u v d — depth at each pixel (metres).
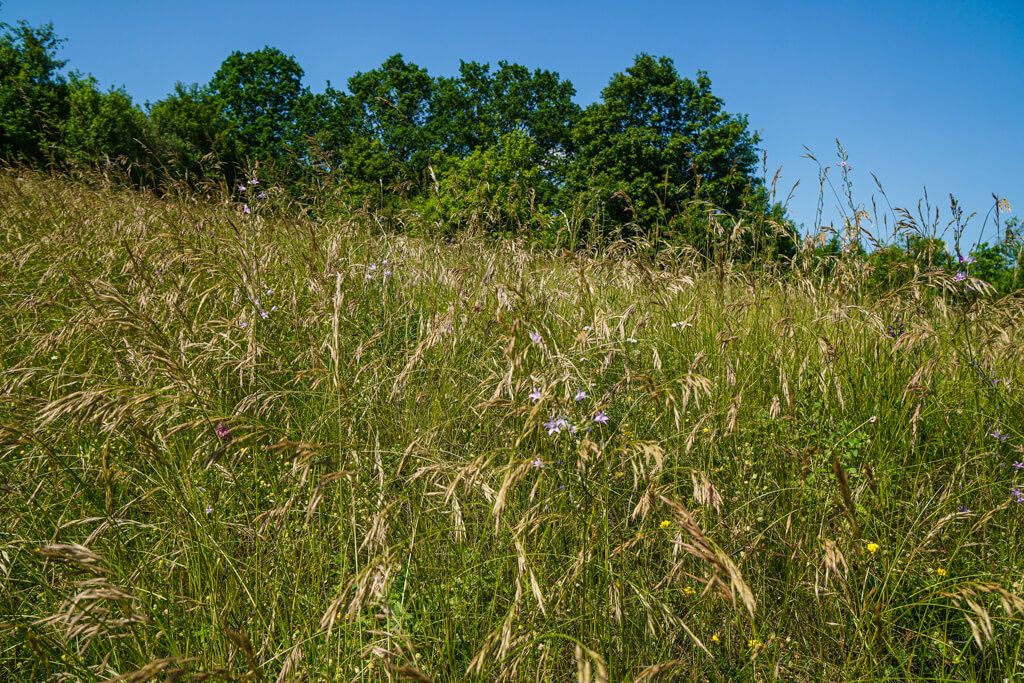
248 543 2.66
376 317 4.49
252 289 4.16
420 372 3.60
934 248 4.44
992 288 3.86
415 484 2.80
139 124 31.42
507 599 2.55
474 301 4.04
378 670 2.18
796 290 5.20
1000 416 3.66
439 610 2.54
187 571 2.58
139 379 3.19
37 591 2.57
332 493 2.83
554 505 2.80
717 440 3.32
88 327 3.55
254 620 2.46
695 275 5.43
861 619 2.44
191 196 6.88
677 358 4.16
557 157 31.97
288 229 6.11
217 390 3.38
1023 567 2.85
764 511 3.05
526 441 2.95
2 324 4.17
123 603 1.95
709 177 30.08
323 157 6.82
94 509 2.77
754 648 2.41
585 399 3.09
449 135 39.12
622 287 4.93
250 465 3.04
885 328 3.85
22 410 2.88
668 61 32.78
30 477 2.82
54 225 5.89
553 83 41.09
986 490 3.21
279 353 3.91
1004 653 2.54
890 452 3.47
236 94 44.06
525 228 5.90
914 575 2.74
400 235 5.84
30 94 24.75
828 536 2.83
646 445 2.50
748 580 2.67
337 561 2.64
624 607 2.55
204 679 1.74
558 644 2.41
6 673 2.28
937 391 3.70
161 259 4.60
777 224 5.58
